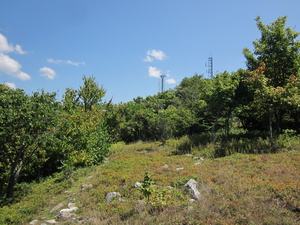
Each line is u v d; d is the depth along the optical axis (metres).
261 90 12.16
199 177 8.01
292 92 11.73
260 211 5.24
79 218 6.42
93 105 23.36
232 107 15.52
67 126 13.18
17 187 10.67
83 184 9.80
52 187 9.95
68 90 23.55
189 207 5.80
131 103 32.34
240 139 14.21
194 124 20.19
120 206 6.55
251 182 7.05
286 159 9.43
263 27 14.76
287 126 16.70
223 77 14.95
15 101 9.56
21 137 9.43
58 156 13.77
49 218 6.97
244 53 15.68
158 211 5.90
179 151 14.33
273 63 14.59
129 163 12.37
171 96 36.00
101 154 14.75
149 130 23.14
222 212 5.43
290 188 6.19
